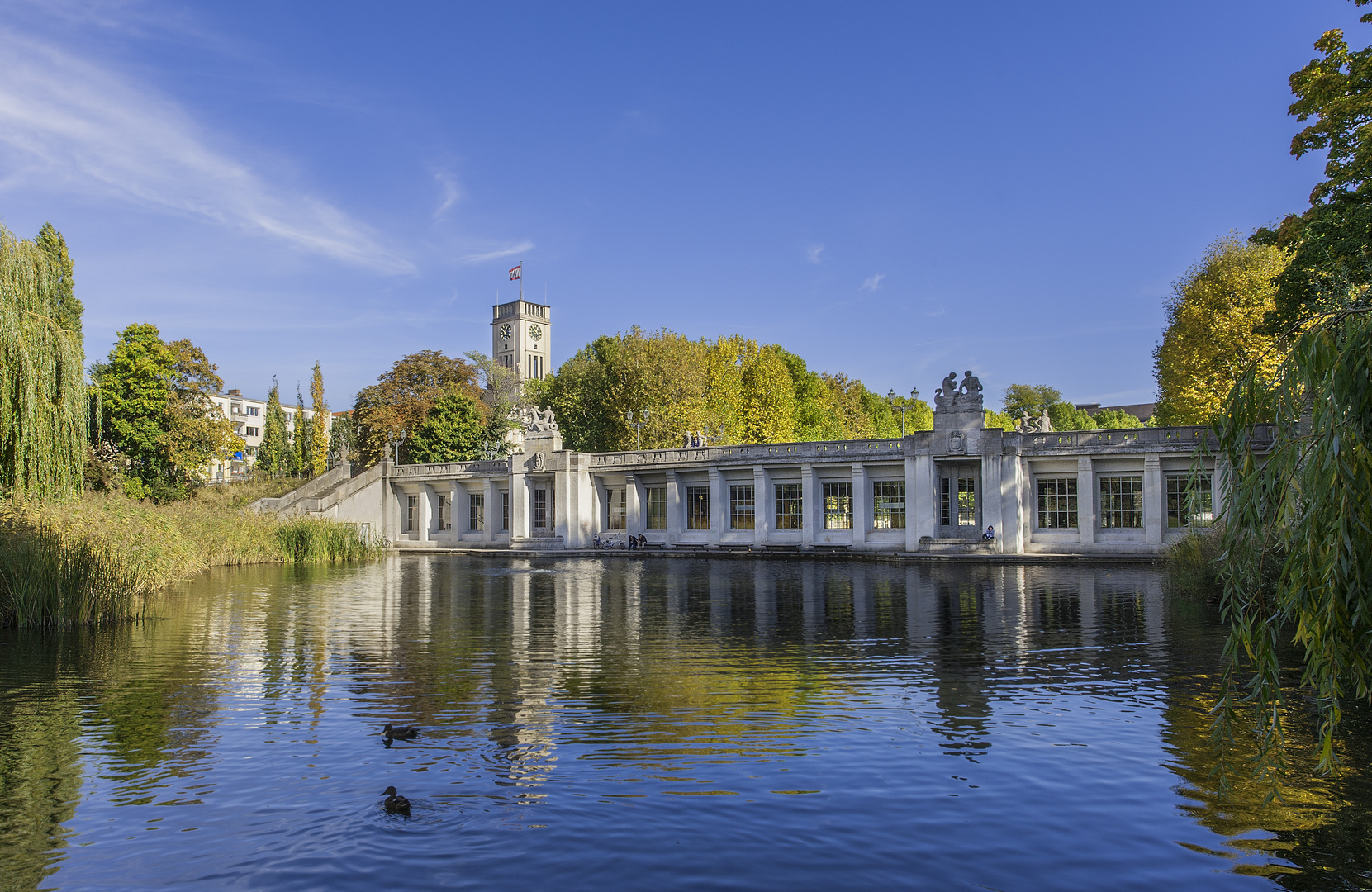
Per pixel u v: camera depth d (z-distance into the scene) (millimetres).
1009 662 16219
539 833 8383
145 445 56406
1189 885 7230
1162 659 16281
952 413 45875
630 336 71438
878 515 49531
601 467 58125
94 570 22672
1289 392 7090
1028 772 9977
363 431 75000
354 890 7223
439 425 70312
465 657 17344
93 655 17812
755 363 79500
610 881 7359
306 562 48344
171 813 8969
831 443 49875
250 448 128375
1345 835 8156
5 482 25625
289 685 14867
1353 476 6578
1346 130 26219
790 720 12227
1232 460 7512
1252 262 47188
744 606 25469
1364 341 6781
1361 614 6812
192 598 28734
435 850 8000
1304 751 10578
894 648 17812
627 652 17641
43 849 8109
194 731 12000
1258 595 7520
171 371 59281
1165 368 54531
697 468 54438
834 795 9328
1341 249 25391
